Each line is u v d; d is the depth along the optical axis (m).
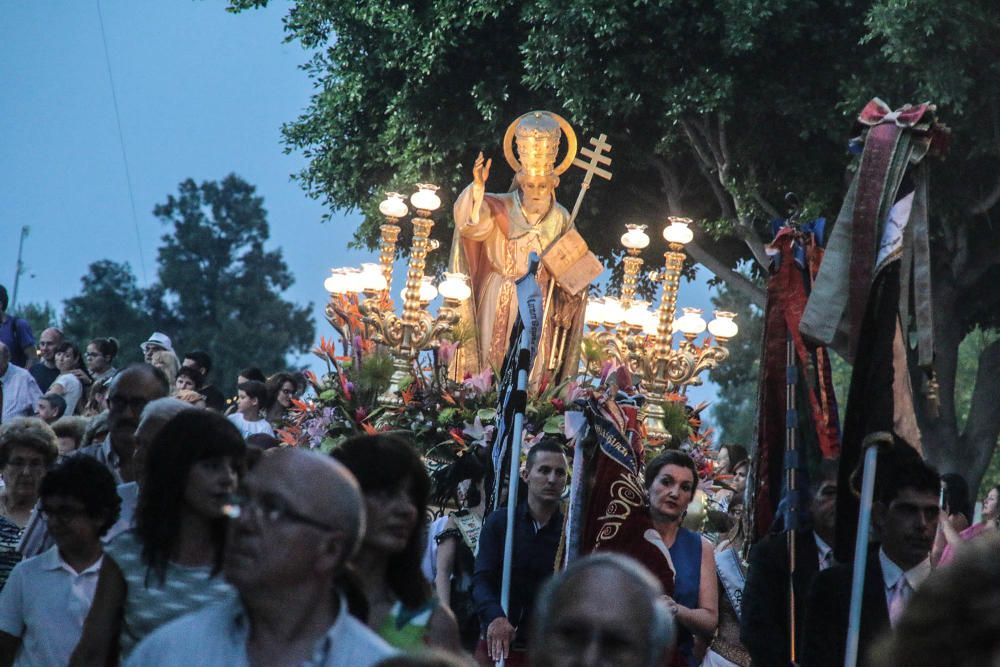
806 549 7.97
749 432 71.56
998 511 11.76
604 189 30.34
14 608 6.64
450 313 18.52
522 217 20.11
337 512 4.26
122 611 5.70
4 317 20.17
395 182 29.78
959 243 27.16
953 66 24.19
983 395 27.98
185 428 5.72
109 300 94.19
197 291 94.62
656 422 18.23
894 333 7.59
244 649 4.31
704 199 29.98
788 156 27.66
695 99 26.09
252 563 4.24
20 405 17.86
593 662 3.66
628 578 3.72
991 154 25.31
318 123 31.31
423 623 5.36
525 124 20.30
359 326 18.50
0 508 8.61
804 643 6.77
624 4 26.11
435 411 16.58
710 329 20.09
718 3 25.55
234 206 96.12
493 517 9.08
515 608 8.96
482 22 28.05
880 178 7.67
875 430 7.31
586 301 19.73
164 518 5.68
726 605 9.37
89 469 6.63
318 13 30.50
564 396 17.05
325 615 4.35
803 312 7.90
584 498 8.99
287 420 18.19
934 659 2.96
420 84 29.20
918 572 6.54
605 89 26.98
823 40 26.36
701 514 13.73
